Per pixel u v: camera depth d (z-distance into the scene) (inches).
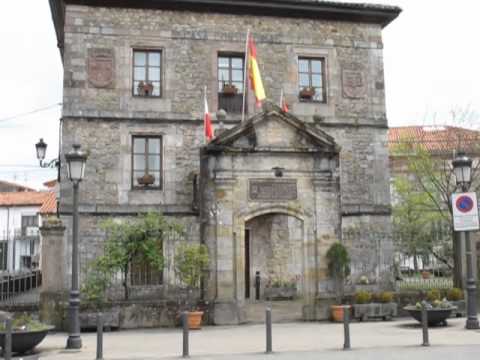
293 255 1001.5
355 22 913.5
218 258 683.4
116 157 814.5
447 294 716.7
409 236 1051.9
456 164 606.9
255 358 438.0
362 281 835.4
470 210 585.3
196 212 818.2
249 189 701.9
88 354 473.1
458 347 473.1
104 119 816.3
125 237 671.8
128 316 653.9
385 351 458.3
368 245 850.8
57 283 650.2
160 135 833.5
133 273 769.6
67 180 791.7
